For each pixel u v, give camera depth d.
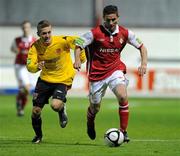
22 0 85.06
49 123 47.81
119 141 31.56
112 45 31.89
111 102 72.50
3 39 84.31
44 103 33.53
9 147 31.69
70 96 78.50
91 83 32.62
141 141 35.78
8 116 53.75
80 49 31.75
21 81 54.16
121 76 32.06
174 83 79.88
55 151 30.16
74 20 84.75
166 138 38.56
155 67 80.12
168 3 84.44
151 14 84.31
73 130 42.56
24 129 42.75
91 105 33.28
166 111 62.06
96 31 31.75
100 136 39.25
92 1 84.50
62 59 33.22
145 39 84.06
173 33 83.81
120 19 84.62
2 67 79.81
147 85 79.38
